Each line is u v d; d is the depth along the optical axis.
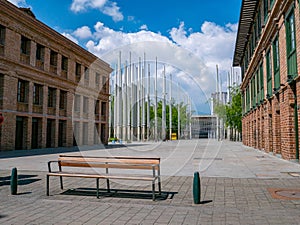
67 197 6.72
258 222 4.85
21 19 24.00
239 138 50.00
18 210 5.64
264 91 18.91
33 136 26.42
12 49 23.38
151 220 5.01
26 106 25.20
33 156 18.61
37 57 26.75
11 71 23.30
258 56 20.55
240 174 10.06
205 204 6.04
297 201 6.23
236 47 30.41
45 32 26.67
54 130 28.59
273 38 15.54
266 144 18.86
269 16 15.77
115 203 6.14
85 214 5.38
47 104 27.69
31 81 25.55
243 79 32.31
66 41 29.48
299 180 8.76
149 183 8.36
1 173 10.63
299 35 10.89
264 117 19.50
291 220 4.93
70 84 30.55
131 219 5.07
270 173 10.17
